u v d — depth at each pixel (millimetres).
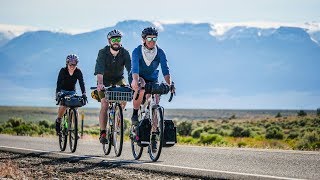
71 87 15219
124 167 11000
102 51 13352
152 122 11961
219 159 12289
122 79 13719
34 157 13555
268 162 11414
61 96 14867
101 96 13438
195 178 9383
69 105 14500
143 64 12102
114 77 13625
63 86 15164
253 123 99938
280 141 37906
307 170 9977
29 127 46250
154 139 11945
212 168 10508
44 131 47312
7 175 9977
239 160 11961
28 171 10789
